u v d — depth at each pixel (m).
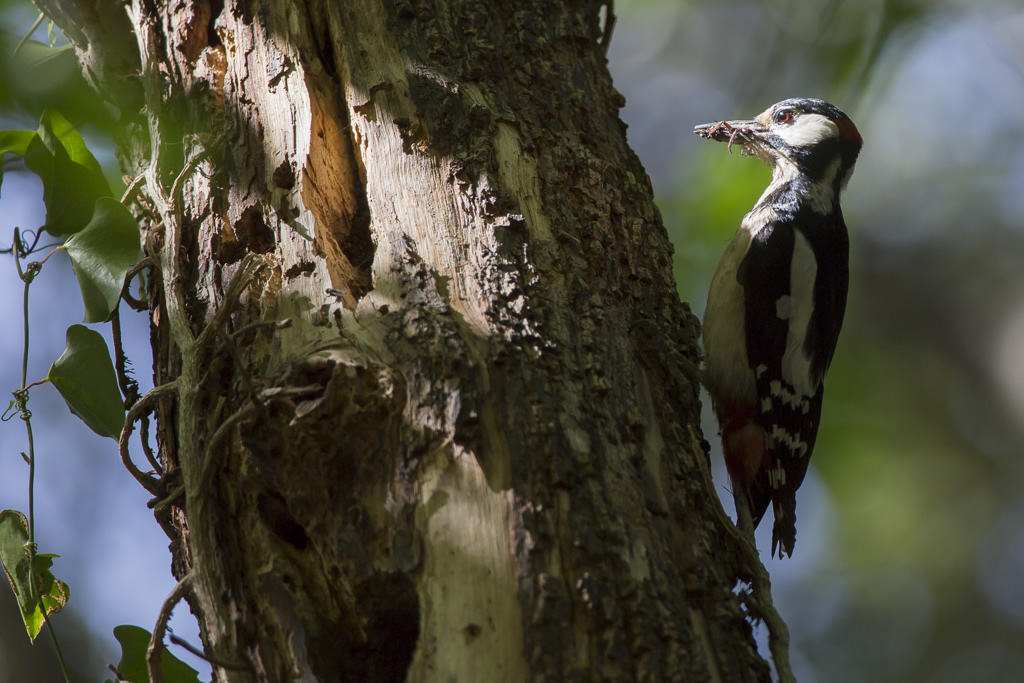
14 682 11.80
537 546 4.56
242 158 5.98
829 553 18.41
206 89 6.24
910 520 17.86
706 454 5.82
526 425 4.86
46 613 6.02
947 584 18.17
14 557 6.00
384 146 5.82
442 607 4.47
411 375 4.92
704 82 17.98
